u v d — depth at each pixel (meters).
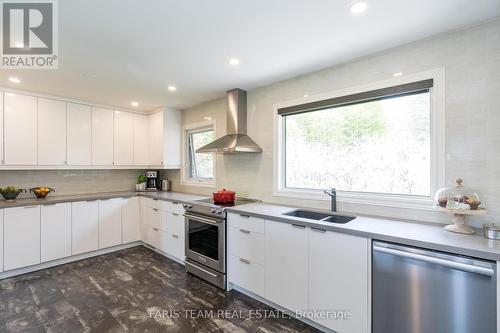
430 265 1.50
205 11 1.65
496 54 1.72
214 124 3.87
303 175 2.91
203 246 2.93
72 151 3.68
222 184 3.71
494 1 1.54
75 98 3.70
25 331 1.97
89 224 3.58
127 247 4.06
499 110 1.71
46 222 3.20
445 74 1.91
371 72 2.29
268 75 2.81
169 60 2.41
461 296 1.41
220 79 2.93
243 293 2.61
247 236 2.48
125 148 4.29
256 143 3.24
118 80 2.95
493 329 1.32
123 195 3.98
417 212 2.06
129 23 1.78
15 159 3.19
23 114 3.26
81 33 1.91
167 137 4.30
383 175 2.32
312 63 2.48
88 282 2.83
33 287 2.70
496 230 1.53
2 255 2.88
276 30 1.89
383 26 1.83
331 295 1.90
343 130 2.59
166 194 4.09
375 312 1.71
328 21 1.77
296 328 2.04
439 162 1.93
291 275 2.14
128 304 2.38
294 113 2.89
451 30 1.88
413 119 2.15
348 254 1.82
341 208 2.48
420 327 1.55
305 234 2.04
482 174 1.76
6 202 3.06
